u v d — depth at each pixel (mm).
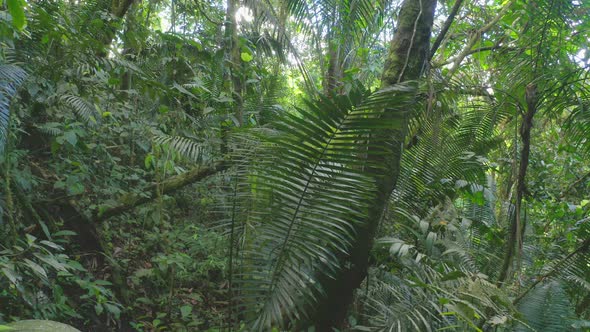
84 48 3326
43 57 3371
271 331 2771
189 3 5637
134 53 4719
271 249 2512
